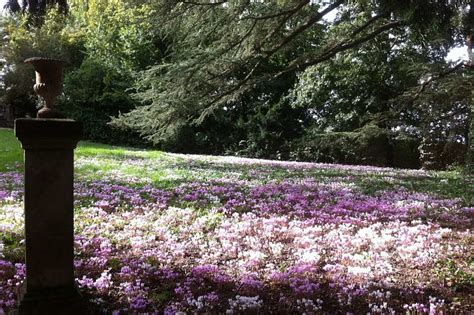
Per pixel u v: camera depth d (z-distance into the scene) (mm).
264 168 14828
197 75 11438
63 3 10664
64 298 3002
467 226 6387
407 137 19797
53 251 2982
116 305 3400
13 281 3787
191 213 6824
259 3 11414
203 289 3791
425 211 7488
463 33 12570
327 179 12000
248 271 4223
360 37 14008
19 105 31719
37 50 29547
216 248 5000
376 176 13422
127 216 6539
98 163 13547
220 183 10273
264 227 6078
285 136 26609
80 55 32312
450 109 17078
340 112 24516
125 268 4117
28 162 2898
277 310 3428
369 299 3588
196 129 27109
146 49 27562
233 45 11695
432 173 16172
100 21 29438
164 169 12844
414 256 4801
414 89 16578
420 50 20156
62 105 28469
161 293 3684
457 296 3748
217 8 11070
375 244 5207
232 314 3297
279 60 26000
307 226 6270
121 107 28219
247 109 27859
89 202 7449
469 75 14711
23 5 10047
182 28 11531
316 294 3729
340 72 22422
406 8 8516
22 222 5895
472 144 16031
